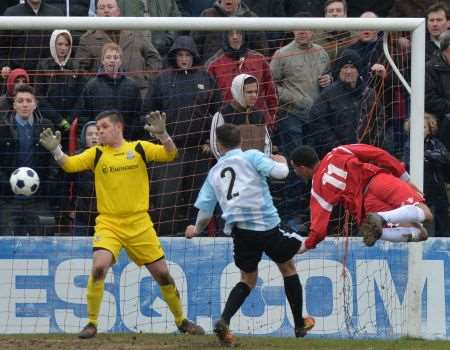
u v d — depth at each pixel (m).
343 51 38.19
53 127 37.66
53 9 43.03
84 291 36.50
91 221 37.50
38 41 39.41
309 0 46.00
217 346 31.14
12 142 37.09
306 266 36.75
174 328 36.47
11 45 39.41
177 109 37.66
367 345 32.72
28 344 31.69
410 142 36.09
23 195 35.81
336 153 31.09
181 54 37.78
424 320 36.53
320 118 37.94
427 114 38.59
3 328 36.25
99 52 39.34
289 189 37.84
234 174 30.92
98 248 31.92
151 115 31.92
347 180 30.92
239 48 38.31
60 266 36.50
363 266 36.78
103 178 32.34
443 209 38.53
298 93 38.62
